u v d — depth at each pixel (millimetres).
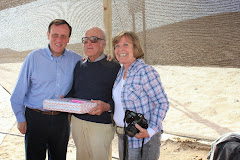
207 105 6086
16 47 4348
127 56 2086
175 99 6777
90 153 2512
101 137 2436
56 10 3770
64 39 2469
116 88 2215
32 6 3992
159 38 2926
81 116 2451
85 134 2457
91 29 2447
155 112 1987
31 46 4191
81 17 3557
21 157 3732
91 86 2434
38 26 4039
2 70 4758
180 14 2773
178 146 3963
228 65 2570
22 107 2537
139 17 3016
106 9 2887
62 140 2660
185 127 4680
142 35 3018
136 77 2008
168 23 2857
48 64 2514
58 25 2436
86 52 2438
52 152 2723
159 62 2945
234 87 7367
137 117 1857
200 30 2682
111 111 2340
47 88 2520
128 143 2066
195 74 9117
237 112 5336
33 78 2498
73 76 2646
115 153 3809
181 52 2789
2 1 4230
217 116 5277
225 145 1975
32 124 2533
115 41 2129
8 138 4523
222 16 2549
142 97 2018
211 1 2586
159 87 1991
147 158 2049
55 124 2539
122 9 3102
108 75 2420
